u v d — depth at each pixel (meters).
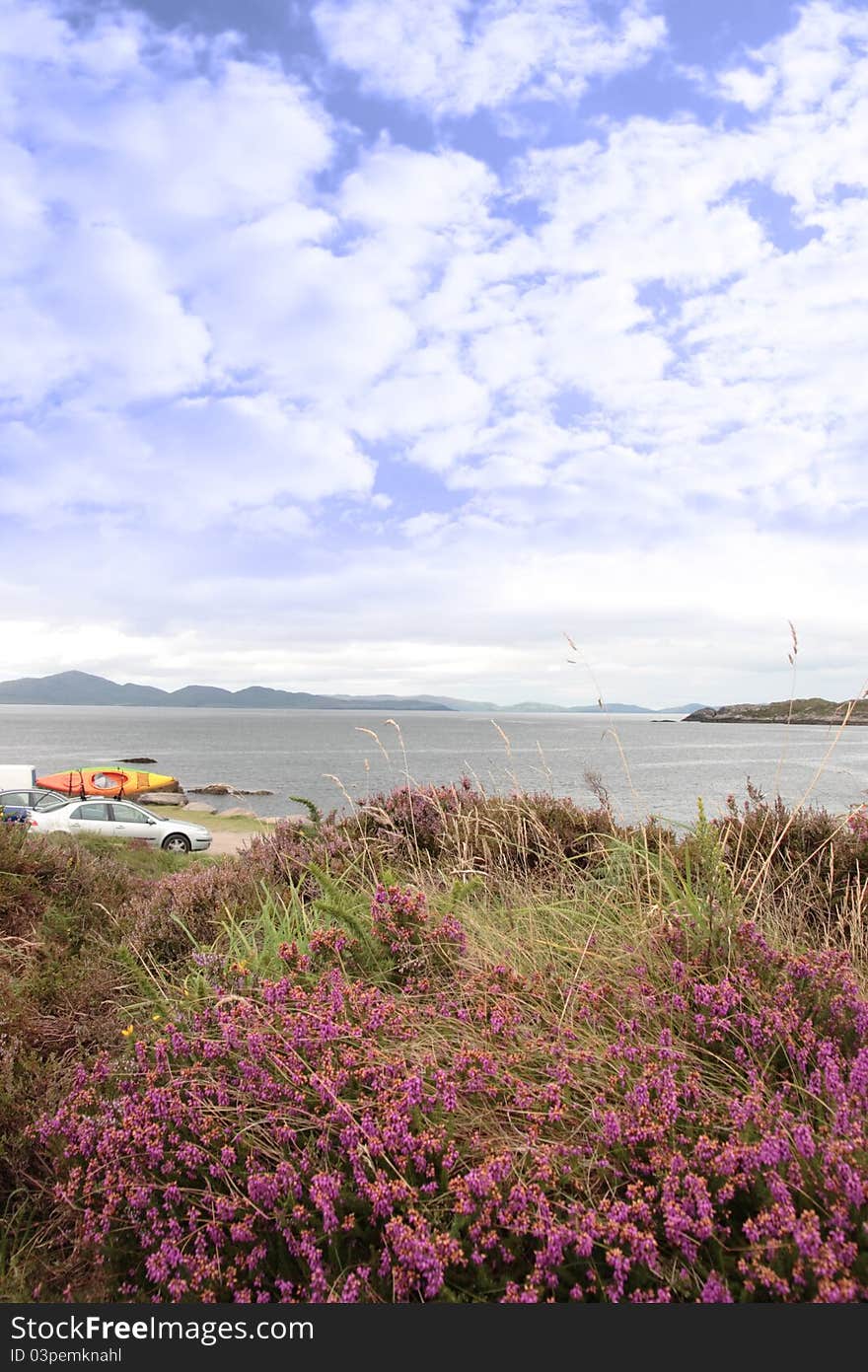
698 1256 2.04
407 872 6.36
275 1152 2.51
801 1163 2.10
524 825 6.51
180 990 4.09
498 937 4.36
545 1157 2.23
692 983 3.07
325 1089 2.49
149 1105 2.78
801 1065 2.55
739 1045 2.79
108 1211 2.46
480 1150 2.38
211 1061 2.95
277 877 6.66
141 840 22.36
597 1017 3.13
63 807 23.22
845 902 4.45
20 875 7.02
